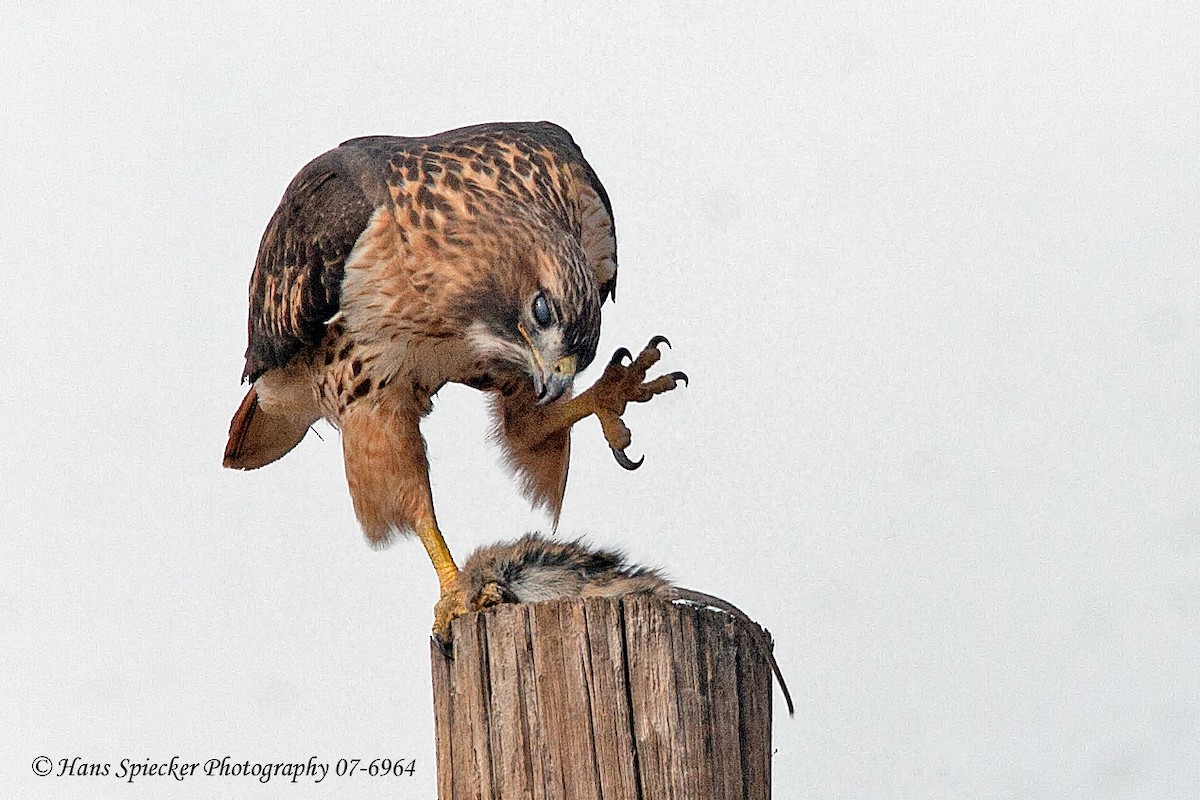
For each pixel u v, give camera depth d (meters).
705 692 7.55
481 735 7.75
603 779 7.47
